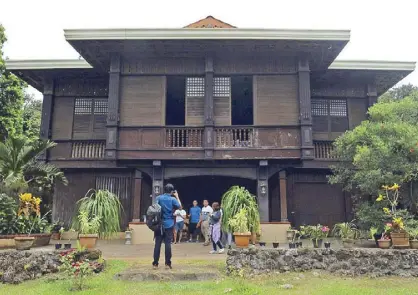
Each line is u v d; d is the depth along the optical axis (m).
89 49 13.10
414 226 9.38
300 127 13.12
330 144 14.62
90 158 14.34
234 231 8.71
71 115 15.12
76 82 15.33
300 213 14.52
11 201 10.68
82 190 14.66
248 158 12.98
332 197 14.68
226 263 8.09
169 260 7.81
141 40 12.52
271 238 12.91
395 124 11.04
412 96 13.18
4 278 7.63
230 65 13.58
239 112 18.98
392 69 14.37
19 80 18.67
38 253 8.04
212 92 13.29
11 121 18.47
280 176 13.76
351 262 8.41
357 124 15.13
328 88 15.30
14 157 11.95
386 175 10.33
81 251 8.12
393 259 8.45
